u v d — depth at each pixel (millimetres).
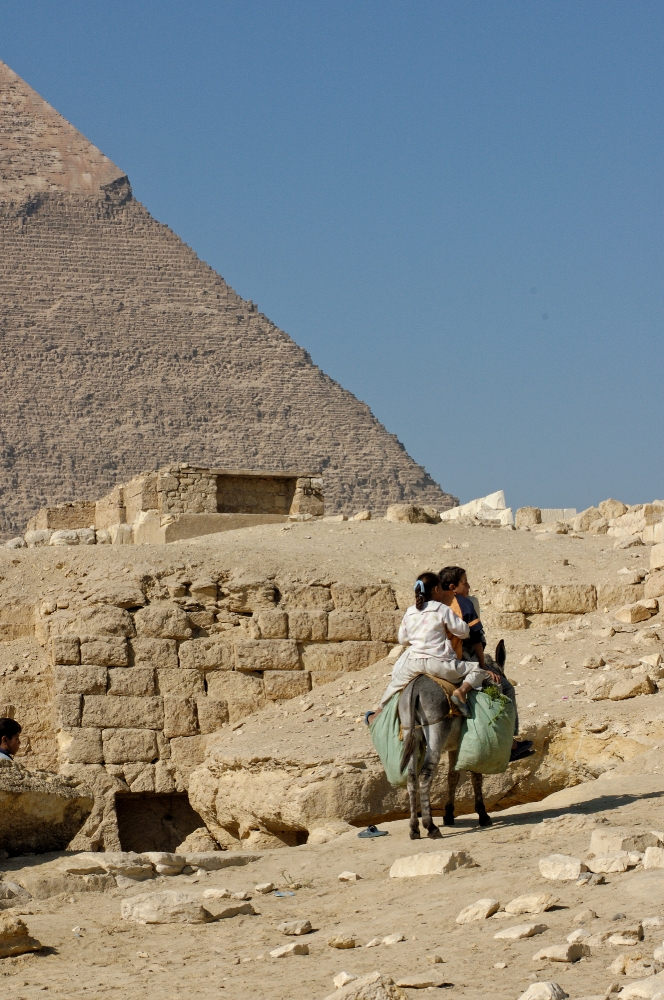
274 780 20562
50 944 13805
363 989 10531
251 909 14719
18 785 17359
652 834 14297
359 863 16344
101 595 25016
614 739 20625
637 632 24703
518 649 25062
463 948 11961
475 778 17625
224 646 24953
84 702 23875
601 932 11594
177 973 12523
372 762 20219
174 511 46125
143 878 16562
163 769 23891
